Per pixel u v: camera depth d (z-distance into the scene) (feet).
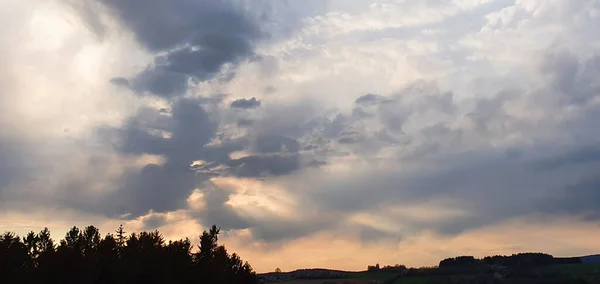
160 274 222.28
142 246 231.30
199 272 246.06
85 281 195.42
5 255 189.78
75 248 205.16
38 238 209.05
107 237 218.79
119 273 206.49
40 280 190.08
